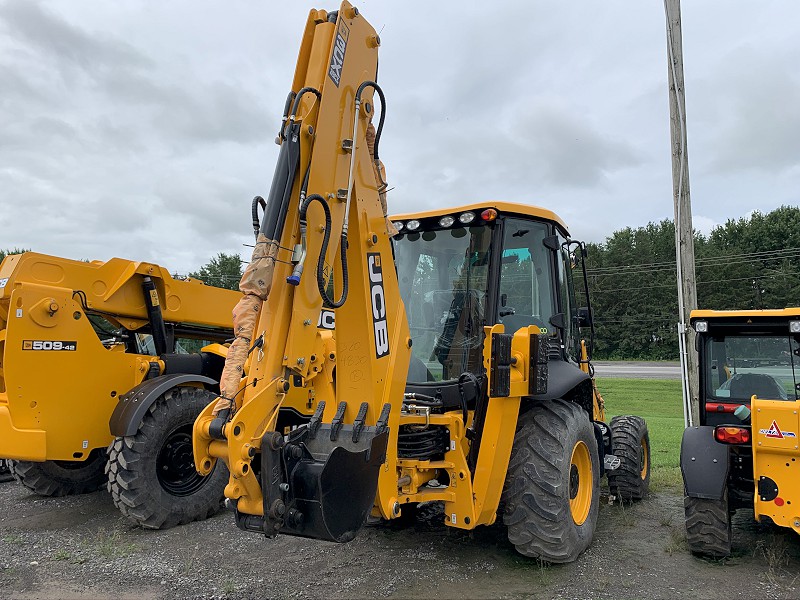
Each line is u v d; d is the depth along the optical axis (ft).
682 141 26.45
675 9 26.63
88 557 14.62
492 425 12.97
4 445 15.84
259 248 10.10
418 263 15.71
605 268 160.86
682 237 26.11
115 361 18.24
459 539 15.48
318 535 9.73
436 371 14.94
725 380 15.02
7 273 17.11
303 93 10.43
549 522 13.33
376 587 12.64
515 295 15.21
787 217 161.99
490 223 14.87
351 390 11.60
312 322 10.53
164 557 14.62
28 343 16.20
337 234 11.05
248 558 14.46
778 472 12.92
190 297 21.44
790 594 12.29
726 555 14.07
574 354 18.33
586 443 14.97
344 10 11.25
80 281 18.44
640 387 72.23
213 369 21.94
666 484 21.88
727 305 147.84
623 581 12.92
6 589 12.74
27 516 18.49
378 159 12.19
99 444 17.80
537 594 12.29
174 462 17.56
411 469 12.94
